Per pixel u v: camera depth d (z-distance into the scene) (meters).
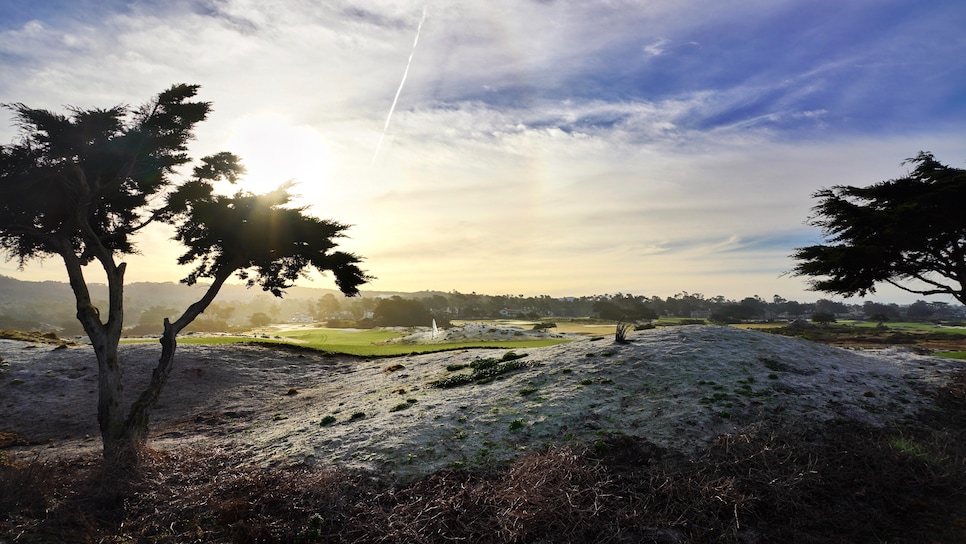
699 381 18.17
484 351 31.95
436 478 13.47
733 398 16.66
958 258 24.56
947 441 13.66
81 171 18.56
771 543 10.52
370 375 30.78
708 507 11.68
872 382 18.33
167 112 20.58
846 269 26.00
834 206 26.38
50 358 33.47
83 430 23.89
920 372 19.64
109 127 19.50
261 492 13.48
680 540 10.77
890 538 10.30
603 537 10.88
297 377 33.56
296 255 22.03
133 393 28.80
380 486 13.38
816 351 22.58
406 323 140.12
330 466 14.63
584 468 13.14
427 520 11.77
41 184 18.78
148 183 21.75
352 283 22.77
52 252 21.16
